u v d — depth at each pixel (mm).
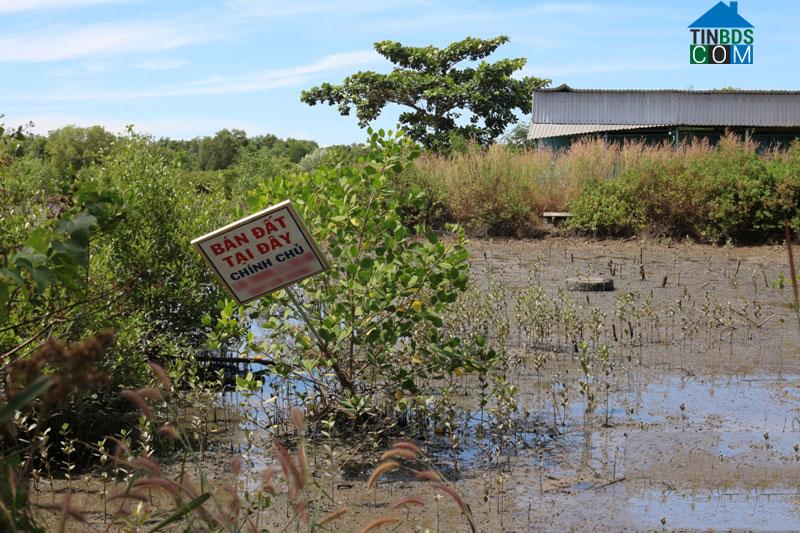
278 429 6262
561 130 32531
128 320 6660
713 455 5707
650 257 16078
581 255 16453
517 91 39781
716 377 7719
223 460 5664
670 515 4754
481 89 39719
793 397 7059
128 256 7508
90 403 6008
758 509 4824
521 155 21734
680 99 28406
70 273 4168
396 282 6164
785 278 13188
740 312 10625
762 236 17938
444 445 5988
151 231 7809
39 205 6078
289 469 2527
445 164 21016
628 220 18406
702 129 29844
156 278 7383
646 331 9617
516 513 4793
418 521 4680
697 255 16297
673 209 18281
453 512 4809
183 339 7914
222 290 8148
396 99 40562
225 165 74062
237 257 4930
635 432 6207
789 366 8078
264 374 7254
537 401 7039
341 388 6477
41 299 5480
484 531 4559
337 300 6531
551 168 20578
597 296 11906
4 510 2389
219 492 4953
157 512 4570
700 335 9406
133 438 5891
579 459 5672
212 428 6391
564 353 8648
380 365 6195
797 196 17578
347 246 6480
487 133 40219
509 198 19281
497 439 6055
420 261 6141
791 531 4523
